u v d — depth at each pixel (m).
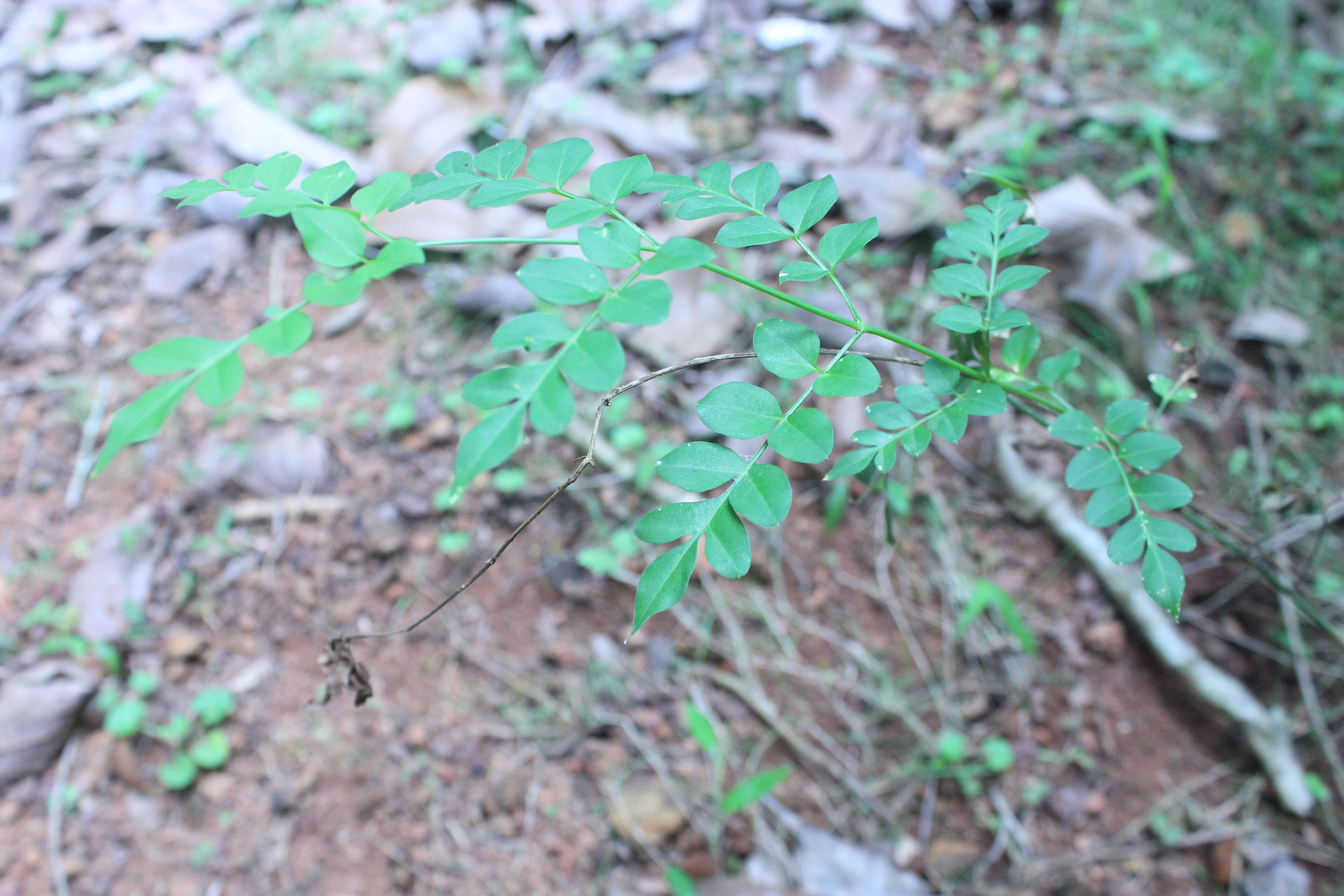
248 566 2.50
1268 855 2.07
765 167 0.93
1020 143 3.09
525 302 2.76
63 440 2.72
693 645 2.39
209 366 0.77
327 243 0.80
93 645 2.38
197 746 2.28
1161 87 3.28
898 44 3.41
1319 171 3.05
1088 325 2.74
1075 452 2.53
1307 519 2.35
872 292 2.77
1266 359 2.73
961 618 2.22
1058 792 2.19
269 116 3.10
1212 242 2.92
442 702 2.34
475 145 3.05
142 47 3.50
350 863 2.16
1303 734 2.22
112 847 2.19
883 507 2.54
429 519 2.55
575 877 2.13
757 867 2.13
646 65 3.30
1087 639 2.35
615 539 2.48
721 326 2.70
